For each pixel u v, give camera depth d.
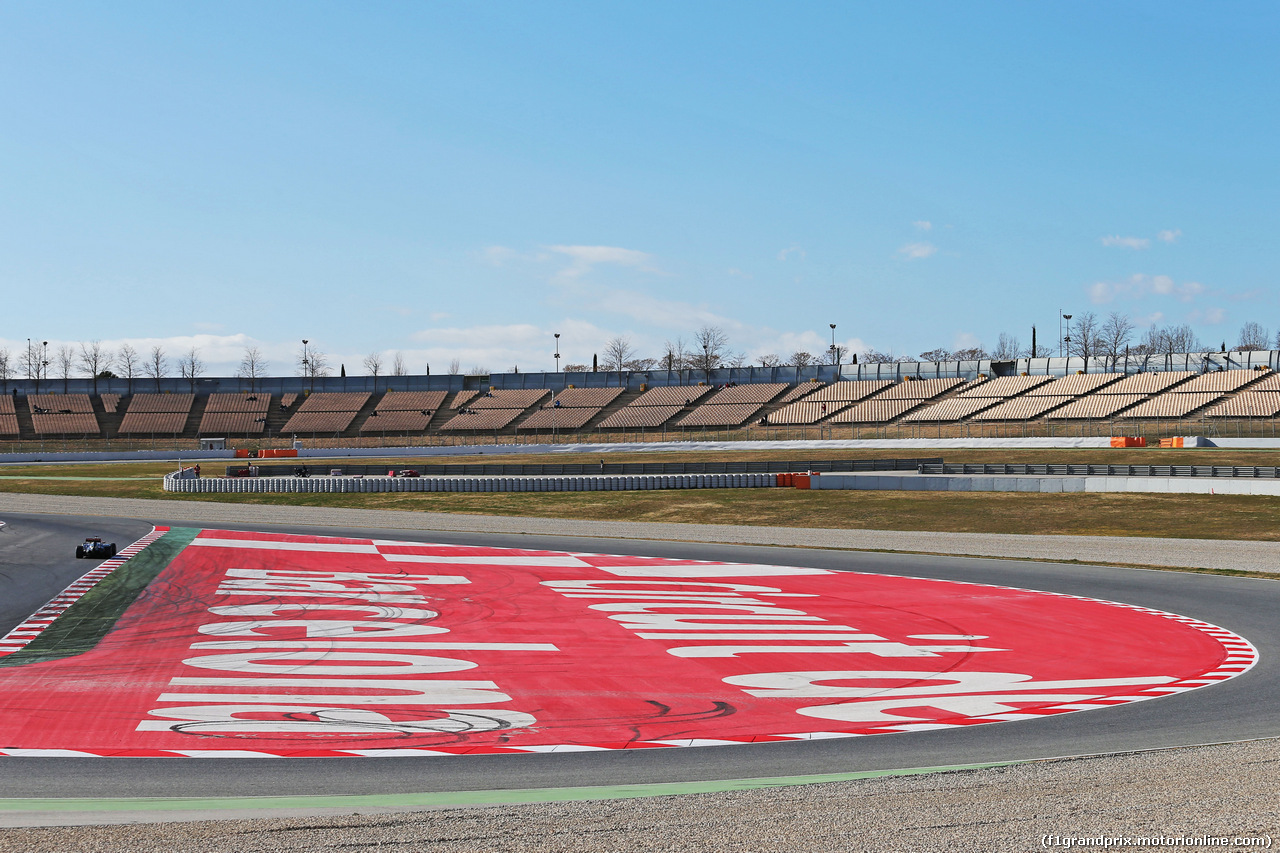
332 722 12.51
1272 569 26.02
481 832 7.62
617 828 7.66
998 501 42.22
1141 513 38.06
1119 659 16.47
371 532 35.44
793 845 7.18
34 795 9.34
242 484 50.41
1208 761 9.76
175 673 15.48
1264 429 68.88
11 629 19.19
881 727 12.26
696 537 34.25
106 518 40.28
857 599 22.52
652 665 16.14
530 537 34.16
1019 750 11.08
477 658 16.67
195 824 7.92
